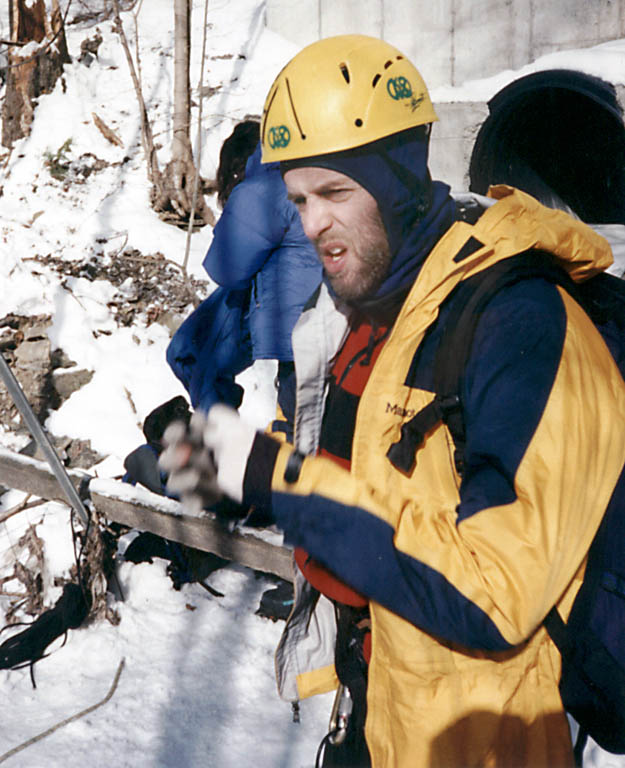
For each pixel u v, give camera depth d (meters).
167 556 3.52
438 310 1.37
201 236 6.37
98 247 6.14
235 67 7.76
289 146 1.40
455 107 6.71
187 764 2.56
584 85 5.92
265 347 2.83
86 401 5.36
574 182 6.74
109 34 8.29
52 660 3.08
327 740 1.90
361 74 1.39
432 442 1.38
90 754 2.60
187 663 3.06
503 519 1.19
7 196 6.67
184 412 3.14
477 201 1.57
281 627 3.28
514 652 1.37
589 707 1.46
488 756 1.39
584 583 1.34
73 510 3.30
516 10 6.71
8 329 5.52
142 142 6.93
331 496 1.21
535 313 1.28
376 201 1.40
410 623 1.39
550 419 1.22
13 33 7.32
